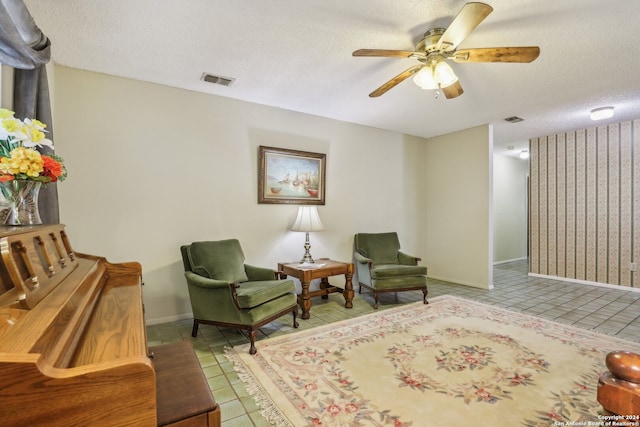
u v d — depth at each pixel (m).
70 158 2.61
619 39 2.19
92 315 1.09
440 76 2.11
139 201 2.88
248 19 2.00
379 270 3.47
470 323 2.91
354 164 4.33
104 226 2.74
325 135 4.05
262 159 3.52
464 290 4.27
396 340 2.52
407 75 2.30
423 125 4.45
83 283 1.19
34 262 0.99
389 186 4.72
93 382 0.64
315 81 2.94
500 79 2.87
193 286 2.58
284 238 3.72
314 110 3.78
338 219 4.19
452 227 4.82
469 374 1.98
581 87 3.06
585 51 2.36
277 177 3.64
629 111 3.84
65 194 2.59
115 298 1.34
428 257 5.18
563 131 4.85
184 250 2.84
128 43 2.27
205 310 2.52
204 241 2.99
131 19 1.99
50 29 2.09
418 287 3.55
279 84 3.01
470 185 4.59
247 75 2.81
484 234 4.41
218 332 2.73
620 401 0.57
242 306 2.34
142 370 0.68
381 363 2.14
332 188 4.13
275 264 3.65
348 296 3.43
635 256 4.32
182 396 1.04
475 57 2.03
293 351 2.33
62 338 0.75
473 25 1.71
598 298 3.87
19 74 1.80
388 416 1.58
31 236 1.06
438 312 3.25
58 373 0.61
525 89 3.11
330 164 4.10
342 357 2.23
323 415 1.60
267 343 2.48
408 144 4.95
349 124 4.27
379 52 2.03
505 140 5.47
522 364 2.11
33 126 1.39
